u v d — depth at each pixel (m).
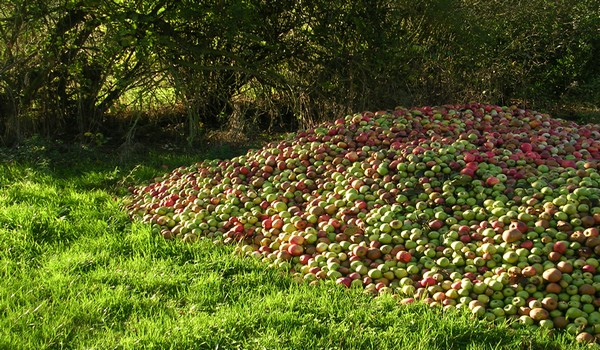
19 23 9.66
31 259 6.00
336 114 10.70
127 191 8.23
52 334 4.56
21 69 9.95
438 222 5.90
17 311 4.87
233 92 11.55
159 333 4.55
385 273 5.57
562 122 8.57
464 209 6.04
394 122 7.91
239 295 5.23
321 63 10.81
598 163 6.53
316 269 5.73
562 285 5.03
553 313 4.91
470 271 5.38
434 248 5.66
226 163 7.96
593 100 12.30
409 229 5.88
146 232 6.58
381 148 7.36
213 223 6.74
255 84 11.34
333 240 6.09
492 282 5.13
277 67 11.16
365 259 5.76
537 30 11.52
